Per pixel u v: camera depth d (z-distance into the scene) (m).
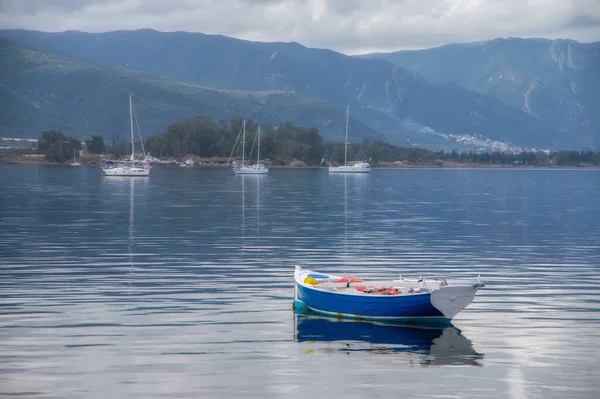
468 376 28.97
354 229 76.88
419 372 29.39
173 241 65.88
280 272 49.91
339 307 37.09
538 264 54.25
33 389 27.16
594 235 73.00
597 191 166.12
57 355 30.91
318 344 32.81
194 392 27.09
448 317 35.59
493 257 57.69
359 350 32.09
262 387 27.64
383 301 35.94
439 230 76.69
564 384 28.16
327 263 54.19
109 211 97.44
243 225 79.94
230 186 172.00
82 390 27.12
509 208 109.56
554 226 81.81
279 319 37.00
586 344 32.91
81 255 57.03
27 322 35.91
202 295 42.19
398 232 74.44
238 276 48.28
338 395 26.94
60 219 85.69
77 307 39.00
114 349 31.75
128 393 26.88
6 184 171.88
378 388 27.67
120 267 51.50
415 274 49.94
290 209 103.12
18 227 76.62
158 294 42.38
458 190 166.75
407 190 163.25
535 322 36.56
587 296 42.53
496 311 38.81
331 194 142.62
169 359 30.58
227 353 31.48
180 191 148.12
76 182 185.12
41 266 51.75
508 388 27.77
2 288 43.88
